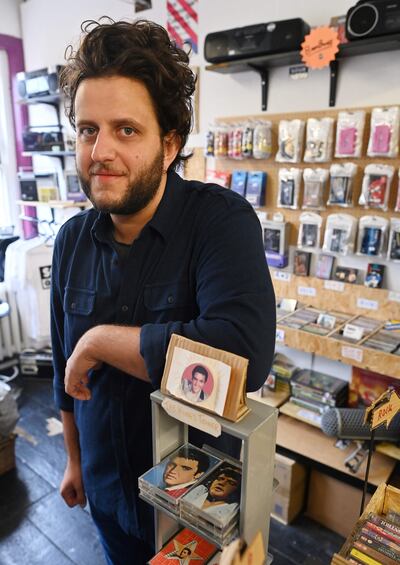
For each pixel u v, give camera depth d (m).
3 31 3.40
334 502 1.97
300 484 2.02
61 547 1.93
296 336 1.91
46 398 3.17
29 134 3.30
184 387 0.65
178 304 0.85
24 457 2.51
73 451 1.18
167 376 0.67
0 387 2.47
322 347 1.84
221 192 0.87
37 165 3.74
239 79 2.30
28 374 3.46
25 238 3.82
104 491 1.00
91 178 0.75
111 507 1.00
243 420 0.63
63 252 1.03
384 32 1.61
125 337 0.74
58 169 3.54
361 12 1.63
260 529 0.70
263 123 2.16
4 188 3.69
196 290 0.83
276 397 2.24
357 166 1.97
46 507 2.15
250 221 0.83
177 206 0.87
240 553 0.43
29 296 3.42
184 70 0.80
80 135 0.75
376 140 1.85
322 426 1.92
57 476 2.37
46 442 2.65
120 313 0.89
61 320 1.09
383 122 1.83
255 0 2.17
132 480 0.95
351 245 2.04
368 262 2.05
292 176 2.14
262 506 0.69
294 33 1.81
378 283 2.01
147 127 0.73
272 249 2.27
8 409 2.36
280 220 2.26
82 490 1.18
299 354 2.32
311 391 2.11
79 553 1.90
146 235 0.85
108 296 0.91
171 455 0.77
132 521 0.97
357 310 2.08
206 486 0.69
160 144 0.77
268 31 1.87
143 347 0.70
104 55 0.70
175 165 0.92
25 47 3.51
